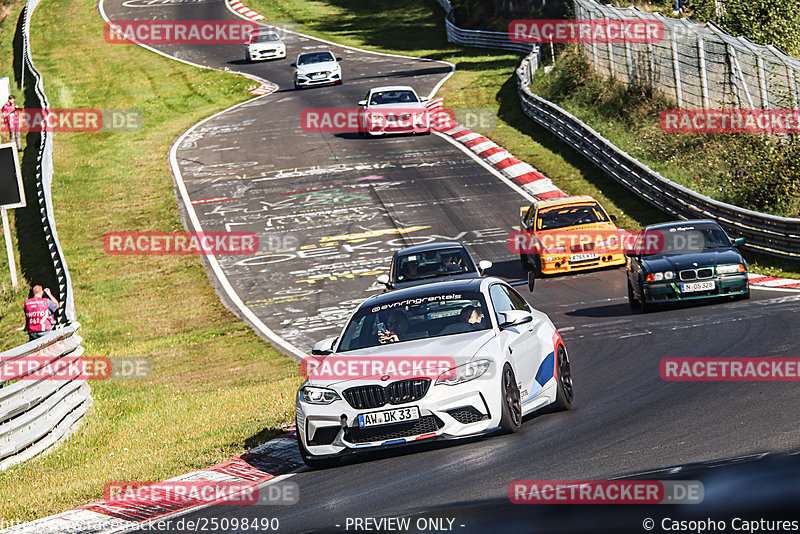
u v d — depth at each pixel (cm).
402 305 3164
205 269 8819
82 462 3706
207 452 3328
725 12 11369
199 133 14350
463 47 19675
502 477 2239
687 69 10375
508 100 14275
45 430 4003
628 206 9344
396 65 18338
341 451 2752
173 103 16500
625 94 11888
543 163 11156
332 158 12281
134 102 16588
